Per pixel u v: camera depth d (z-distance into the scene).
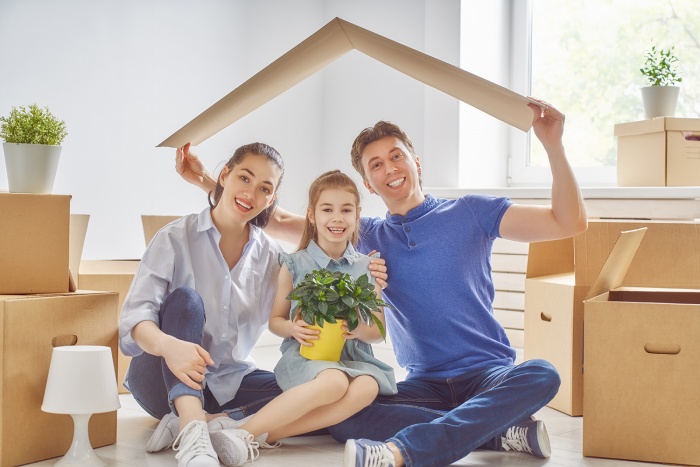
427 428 1.62
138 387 1.96
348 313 1.81
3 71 2.63
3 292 1.79
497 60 3.44
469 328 1.94
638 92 3.19
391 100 3.54
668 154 2.70
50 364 1.71
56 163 1.90
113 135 2.96
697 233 2.11
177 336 1.76
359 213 2.03
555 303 2.36
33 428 1.72
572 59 3.35
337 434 1.90
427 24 3.38
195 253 1.94
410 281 1.97
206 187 2.19
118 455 1.78
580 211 1.85
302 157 3.70
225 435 1.68
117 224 2.98
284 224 2.17
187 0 3.21
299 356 1.86
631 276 2.15
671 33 3.11
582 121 3.32
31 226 1.82
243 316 1.99
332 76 3.75
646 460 1.78
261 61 3.51
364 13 3.62
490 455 1.82
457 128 3.31
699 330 1.75
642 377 1.78
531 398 1.71
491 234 1.99
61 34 2.79
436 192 3.16
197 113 3.26
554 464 1.74
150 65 3.09
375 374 1.86
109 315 1.89
